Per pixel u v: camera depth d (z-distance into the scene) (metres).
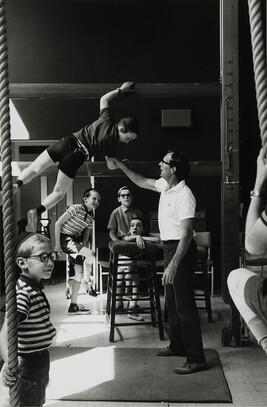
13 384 1.78
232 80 5.80
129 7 9.00
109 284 7.07
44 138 9.12
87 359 5.57
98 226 9.11
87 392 4.66
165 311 7.06
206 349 5.86
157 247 6.51
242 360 5.53
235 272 2.42
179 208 5.05
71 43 9.02
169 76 9.03
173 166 5.08
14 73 9.00
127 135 4.61
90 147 4.60
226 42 5.79
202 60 9.02
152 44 9.02
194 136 9.12
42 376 2.80
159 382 4.89
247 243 1.90
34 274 2.79
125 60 9.04
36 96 5.42
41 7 8.98
